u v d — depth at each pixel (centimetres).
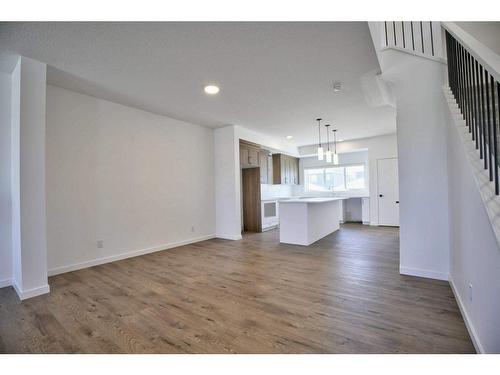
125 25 201
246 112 431
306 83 318
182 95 352
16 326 191
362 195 761
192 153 498
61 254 315
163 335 177
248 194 648
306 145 769
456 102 225
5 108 278
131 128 396
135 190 398
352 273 298
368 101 380
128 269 327
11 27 200
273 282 275
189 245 467
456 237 218
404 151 279
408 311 204
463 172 185
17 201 251
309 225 463
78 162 334
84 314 209
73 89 326
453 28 219
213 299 235
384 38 266
